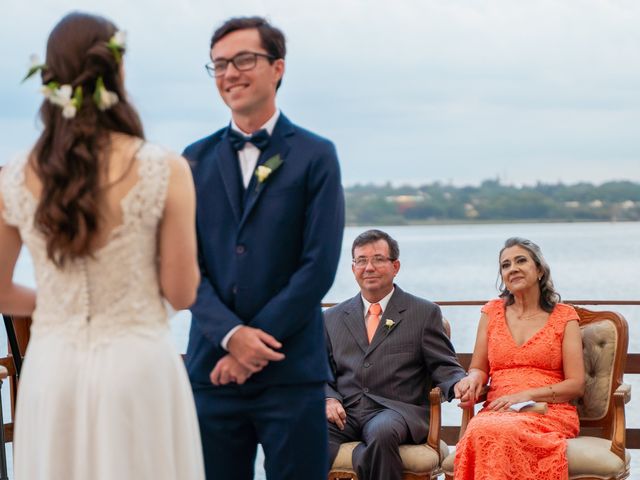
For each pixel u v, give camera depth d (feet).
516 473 14.96
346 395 16.37
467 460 15.21
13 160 9.14
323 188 10.84
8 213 9.07
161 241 9.13
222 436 11.22
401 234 143.33
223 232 11.02
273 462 11.09
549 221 142.41
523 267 16.56
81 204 8.64
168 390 9.26
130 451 9.02
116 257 8.92
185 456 9.43
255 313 10.87
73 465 9.09
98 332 9.02
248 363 10.60
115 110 8.95
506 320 16.88
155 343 9.16
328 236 10.75
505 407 15.80
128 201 8.82
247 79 10.79
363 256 16.52
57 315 9.11
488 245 95.71
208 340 11.13
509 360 16.53
